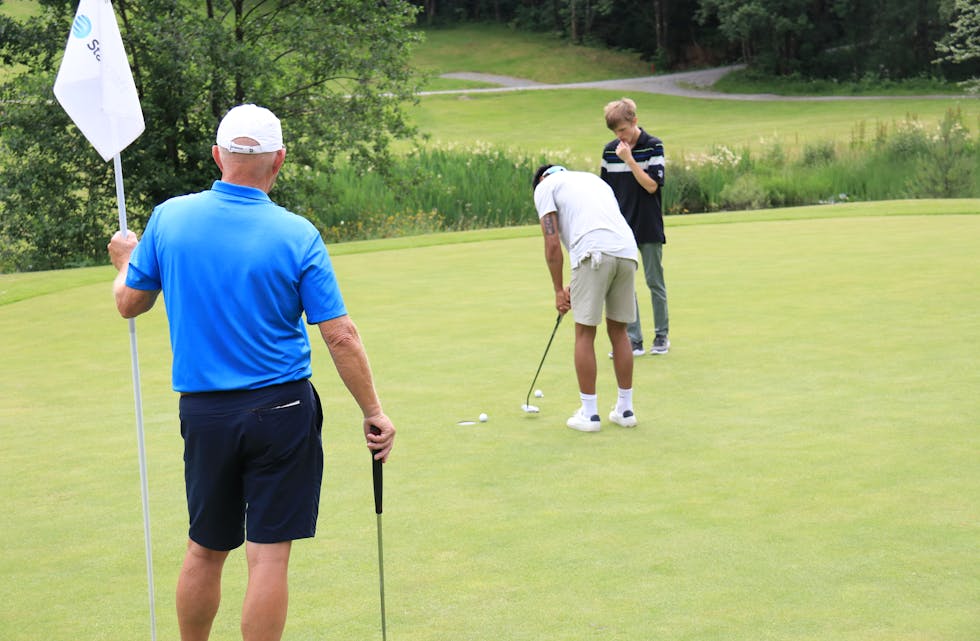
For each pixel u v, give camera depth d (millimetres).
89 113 3383
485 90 57906
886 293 9000
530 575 3666
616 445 5297
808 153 27109
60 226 21938
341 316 3062
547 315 8805
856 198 25047
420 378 6816
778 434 5332
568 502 4441
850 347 7164
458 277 10984
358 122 22969
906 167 25422
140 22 21922
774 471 4742
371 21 23141
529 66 67250
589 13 71375
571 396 6359
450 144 35500
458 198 23719
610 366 7117
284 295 3002
